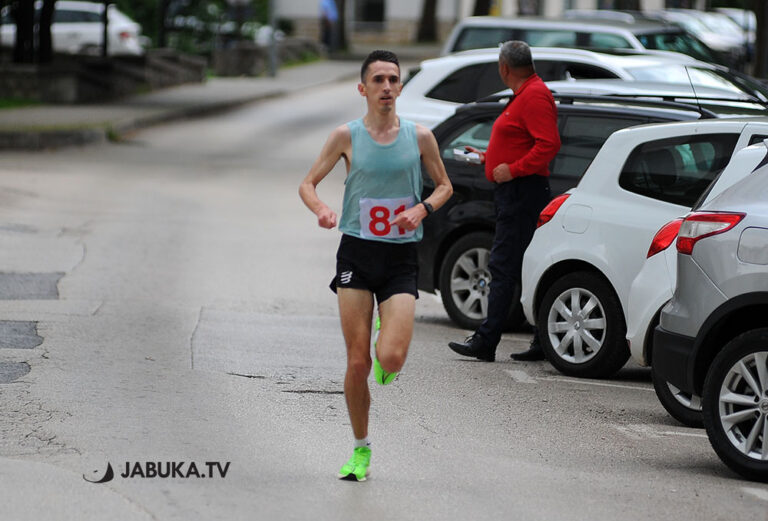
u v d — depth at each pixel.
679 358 21.39
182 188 61.38
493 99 34.94
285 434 22.23
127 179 63.69
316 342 30.81
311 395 25.27
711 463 21.59
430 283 35.03
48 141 74.38
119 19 122.06
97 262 40.84
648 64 45.47
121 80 103.69
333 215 19.12
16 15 96.62
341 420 23.36
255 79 127.88
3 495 18.27
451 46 59.53
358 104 107.50
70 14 120.38
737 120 26.73
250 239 47.44
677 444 22.89
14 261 40.28
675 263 25.11
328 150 19.36
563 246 28.53
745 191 21.06
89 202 54.97
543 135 28.70
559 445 22.36
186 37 140.88
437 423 23.58
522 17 59.06
